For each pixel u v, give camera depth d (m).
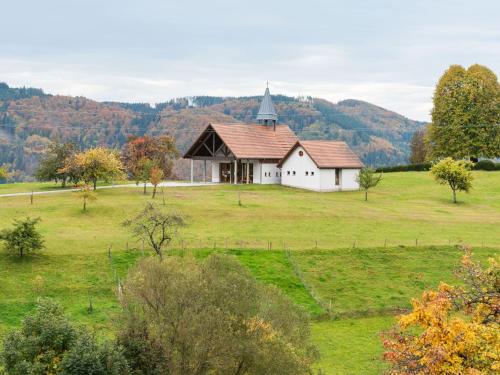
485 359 17.23
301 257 50.22
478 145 109.50
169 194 77.69
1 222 56.38
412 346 19.03
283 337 24.72
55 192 78.69
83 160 78.38
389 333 21.06
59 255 46.47
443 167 81.69
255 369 23.89
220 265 27.56
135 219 45.16
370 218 66.12
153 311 25.50
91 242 50.28
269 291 27.69
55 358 23.59
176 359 24.30
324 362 34.56
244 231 56.91
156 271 25.47
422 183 99.81
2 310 37.75
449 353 17.30
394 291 46.31
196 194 78.88
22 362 22.67
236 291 25.36
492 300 19.98
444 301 19.11
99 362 22.64
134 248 48.97
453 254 52.88
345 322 41.50
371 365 34.16
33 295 40.28
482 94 110.38
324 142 94.00
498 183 97.12
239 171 100.75
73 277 43.34
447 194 89.94
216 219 61.41
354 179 94.31
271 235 55.84
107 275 44.09
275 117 107.38
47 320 24.44
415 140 155.75
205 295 24.59
